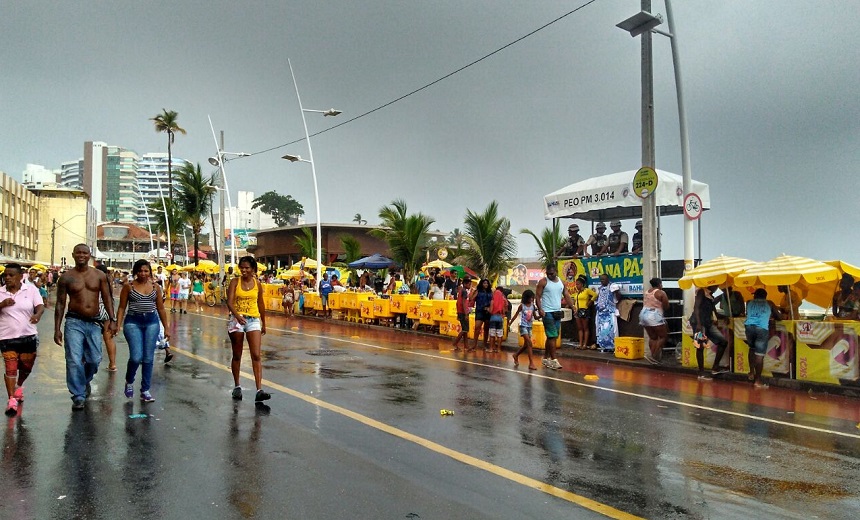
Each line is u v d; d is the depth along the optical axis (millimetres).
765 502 5039
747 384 11070
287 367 11664
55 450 5992
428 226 30219
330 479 5305
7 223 67938
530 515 4625
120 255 106125
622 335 15180
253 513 4535
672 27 13711
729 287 11852
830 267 10688
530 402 8883
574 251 17531
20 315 7578
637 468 5852
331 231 46031
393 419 7570
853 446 6820
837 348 10266
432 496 4965
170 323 21375
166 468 5508
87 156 160125
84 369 8000
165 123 61125
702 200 15633
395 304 21688
